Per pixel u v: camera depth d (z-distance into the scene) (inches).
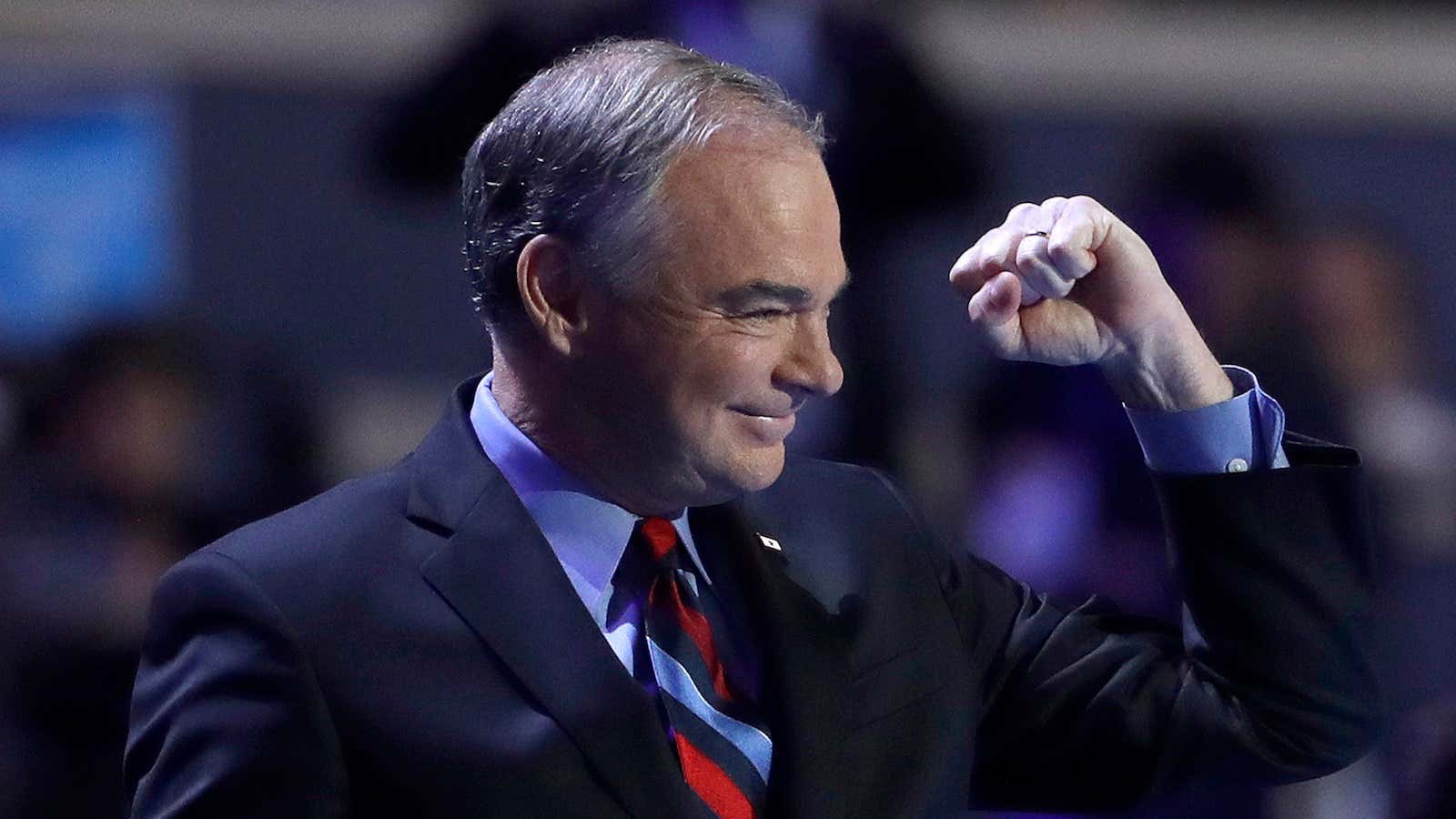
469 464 216.5
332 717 200.7
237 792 198.1
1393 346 517.3
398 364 501.7
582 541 214.1
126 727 439.5
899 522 243.1
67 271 495.2
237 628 203.8
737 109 202.7
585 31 458.6
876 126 474.0
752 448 206.7
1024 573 474.0
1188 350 232.4
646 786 202.8
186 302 498.6
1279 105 569.0
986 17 568.4
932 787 223.9
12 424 460.1
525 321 210.4
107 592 448.8
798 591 224.7
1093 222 222.5
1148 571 466.0
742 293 199.2
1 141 493.7
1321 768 238.2
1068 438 478.3
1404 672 483.5
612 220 200.8
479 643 205.5
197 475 472.1
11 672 438.6
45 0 496.1
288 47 510.6
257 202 503.8
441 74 473.1
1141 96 566.3
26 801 431.8
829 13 469.4
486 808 199.3
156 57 502.3
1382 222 557.0
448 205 492.1
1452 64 579.8
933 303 487.8
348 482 223.9
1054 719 240.2
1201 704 234.4
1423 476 499.2
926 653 229.6
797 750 211.2
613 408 206.5
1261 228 517.0
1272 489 231.5
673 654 213.2
